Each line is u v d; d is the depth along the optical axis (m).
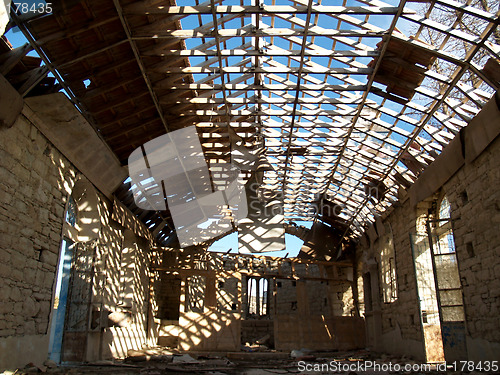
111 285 13.84
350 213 19.52
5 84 7.37
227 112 11.78
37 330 8.85
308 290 25.81
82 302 11.42
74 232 12.02
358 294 21.73
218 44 9.20
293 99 11.33
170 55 9.38
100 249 12.37
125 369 10.44
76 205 12.18
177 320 20.97
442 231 13.61
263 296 29.89
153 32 8.76
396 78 9.98
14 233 8.04
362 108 11.47
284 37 9.26
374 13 8.29
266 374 10.40
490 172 9.23
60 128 9.62
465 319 10.27
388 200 15.91
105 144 11.52
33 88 8.77
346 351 18.80
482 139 9.21
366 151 13.77
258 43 9.48
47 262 9.37
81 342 11.17
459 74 8.98
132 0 8.09
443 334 10.77
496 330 8.95
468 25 11.55
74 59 8.55
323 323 19.88
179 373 10.23
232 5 8.43
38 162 9.04
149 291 19.22
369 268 18.75
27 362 8.40
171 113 11.81
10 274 7.86
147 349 16.94
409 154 12.66
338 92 11.38
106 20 8.10
